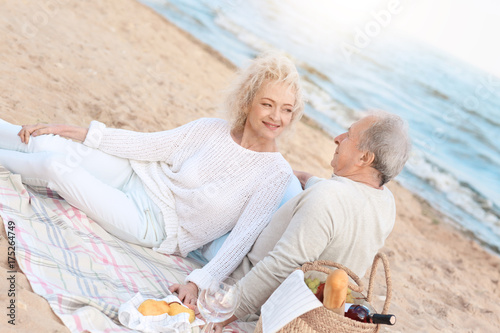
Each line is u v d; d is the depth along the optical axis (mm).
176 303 2461
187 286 2678
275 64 2920
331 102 11367
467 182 9750
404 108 12891
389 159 2447
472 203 8914
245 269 2809
